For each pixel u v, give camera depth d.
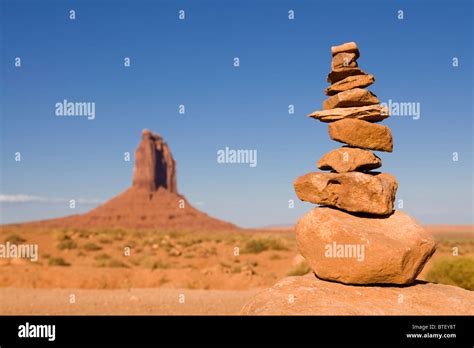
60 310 16.28
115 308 16.73
